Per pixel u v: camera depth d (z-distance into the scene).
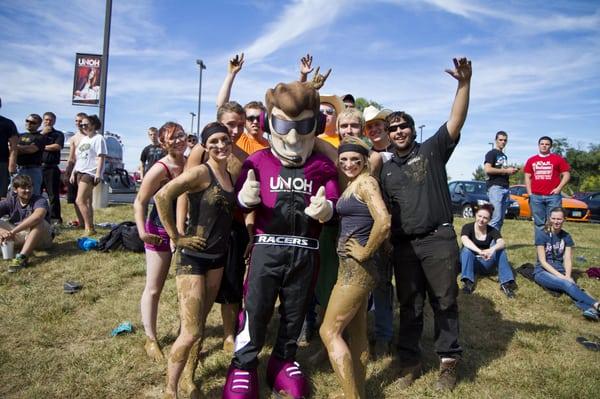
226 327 3.99
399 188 3.48
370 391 3.45
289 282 3.18
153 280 3.75
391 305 4.19
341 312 3.00
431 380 3.61
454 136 3.43
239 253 3.76
